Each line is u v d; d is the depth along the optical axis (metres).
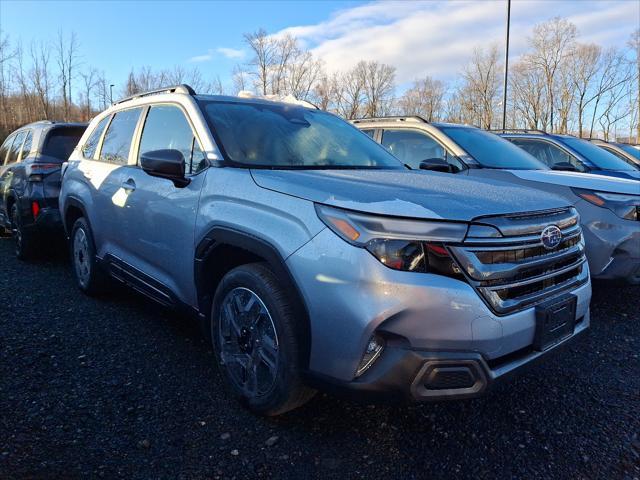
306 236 2.28
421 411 2.78
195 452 2.32
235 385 2.72
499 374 2.20
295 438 2.47
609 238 4.21
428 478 2.22
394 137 6.03
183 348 3.49
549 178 4.69
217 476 2.17
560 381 3.20
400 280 2.06
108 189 3.95
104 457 2.23
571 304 2.55
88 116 40.66
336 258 2.16
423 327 2.06
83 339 3.56
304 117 3.73
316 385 2.27
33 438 2.32
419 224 2.11
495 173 5.01
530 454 2.42
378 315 2.06
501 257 2.21
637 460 2.39
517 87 39.50
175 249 3.11
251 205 2.59
